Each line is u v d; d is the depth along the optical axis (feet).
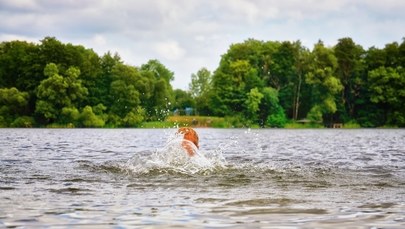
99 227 18.94
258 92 343.46
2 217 20.72
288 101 365.81
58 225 19.26
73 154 62.13
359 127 354.13
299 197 26.78
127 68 336.08
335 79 338.95
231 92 353.72
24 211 22.09
